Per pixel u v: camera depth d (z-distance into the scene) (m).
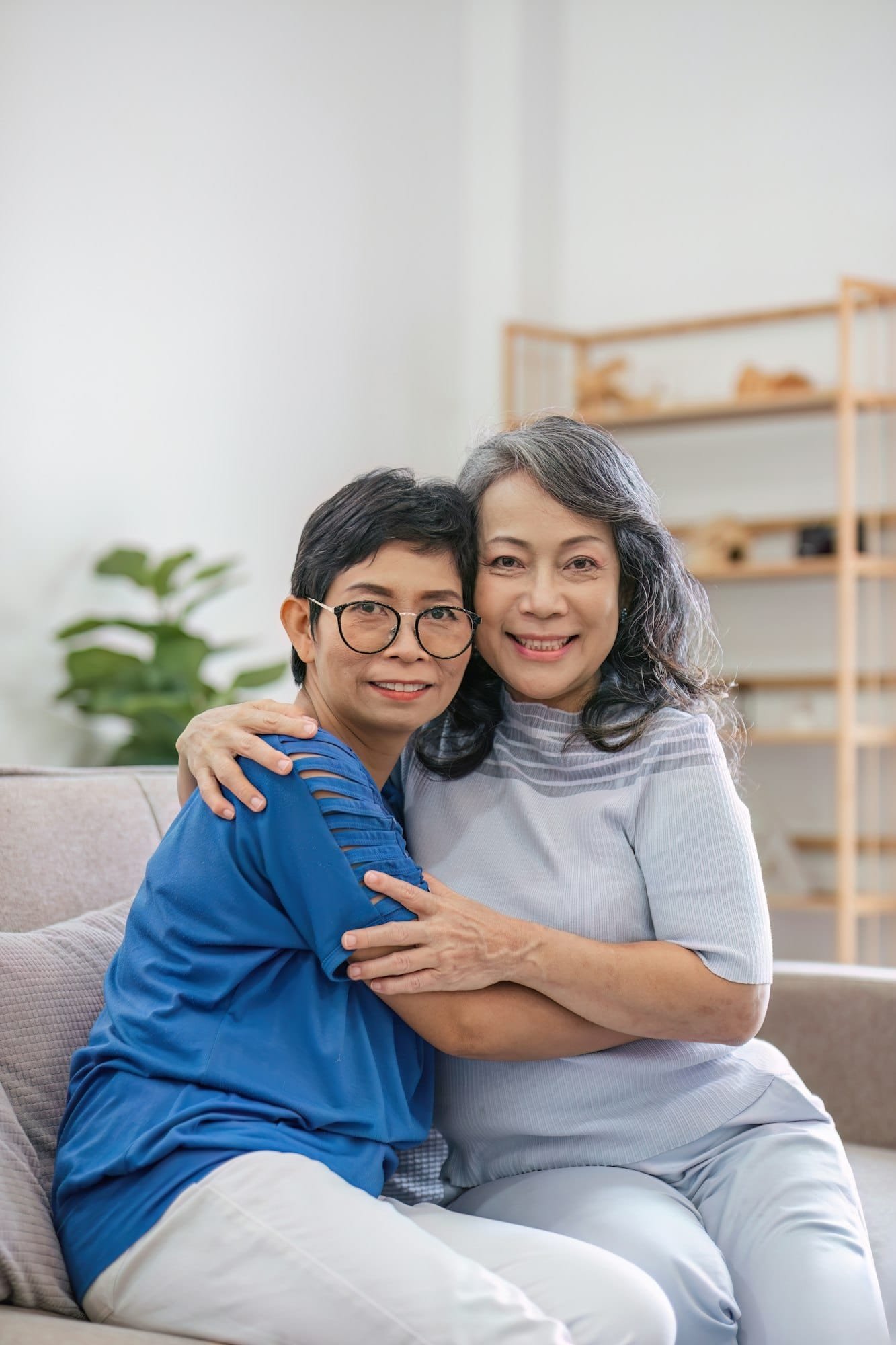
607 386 4.55
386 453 4.66
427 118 4.80
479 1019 1.25
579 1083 1.34
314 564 1.34
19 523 3.50
